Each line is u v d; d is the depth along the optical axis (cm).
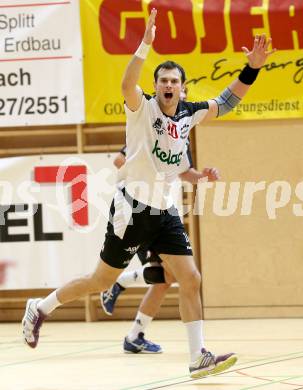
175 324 2241
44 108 2327
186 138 1356
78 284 1419
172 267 1348
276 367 1465
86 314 2364
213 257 2297
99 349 1797
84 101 2320
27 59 2322
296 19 2234
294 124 2269
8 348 1853
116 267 1388
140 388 1294
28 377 1451
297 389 1228
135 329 1716
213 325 2167
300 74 2252
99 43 2309
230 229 2292
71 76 2319
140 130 1308
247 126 2280
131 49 2298
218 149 2286
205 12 2256
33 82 2325
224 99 1400
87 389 1303
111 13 2298
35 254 2334
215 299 2300
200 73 2272
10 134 2409
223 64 2264
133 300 2395
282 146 2270
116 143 2420
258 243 2283
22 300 2397
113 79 2312
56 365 1584
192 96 2275
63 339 1994
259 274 2286
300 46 2244
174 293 2344
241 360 1563
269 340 1848
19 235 2338
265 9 2236
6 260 2344
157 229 1350
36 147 2441
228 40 2258
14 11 2317
